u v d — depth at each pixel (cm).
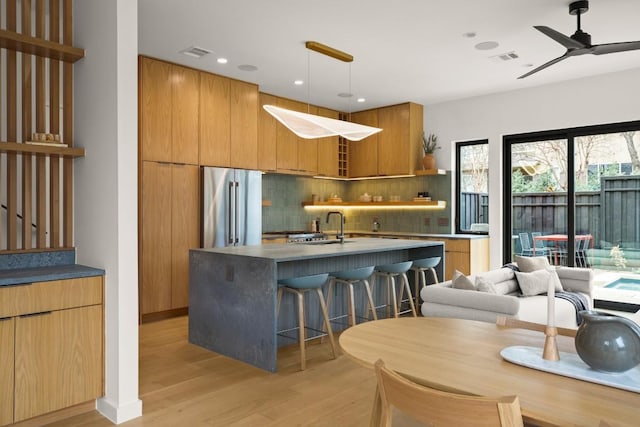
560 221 634
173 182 544
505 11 398
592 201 608
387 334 208
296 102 726
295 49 493
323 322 469
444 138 732
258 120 673
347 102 735
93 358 288
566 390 143
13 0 296
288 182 776
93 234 306
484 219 707
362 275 436
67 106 319
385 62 534
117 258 284
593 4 382
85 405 293
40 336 267
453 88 649
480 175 711
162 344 443
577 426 120
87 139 310
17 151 289
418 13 402
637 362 152
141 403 290
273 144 696
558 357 170
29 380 263
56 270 290
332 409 297
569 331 208
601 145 599
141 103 516
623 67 553
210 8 393
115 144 284
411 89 654
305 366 377
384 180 812
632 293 579
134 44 291
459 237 663
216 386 337
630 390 142
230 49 494
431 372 160
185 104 555
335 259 467
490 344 193
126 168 288
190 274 445
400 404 138
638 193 574
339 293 488
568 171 623
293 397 317
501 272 495
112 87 286
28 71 308
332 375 359
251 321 384
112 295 288
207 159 577
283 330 431
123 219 287
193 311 442
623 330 152
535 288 481
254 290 381
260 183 628
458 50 494
